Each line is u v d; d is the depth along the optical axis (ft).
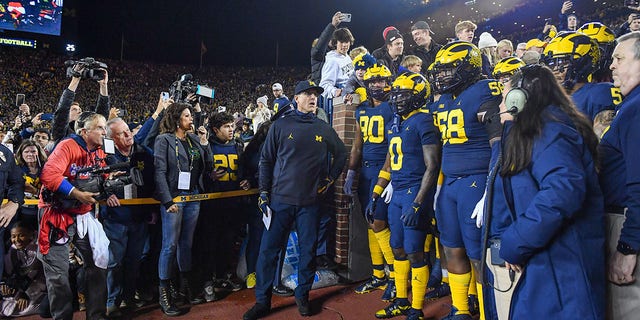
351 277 15.76
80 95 107.14
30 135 19.04
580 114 6.71
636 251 6.09
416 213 11.22
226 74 137.18
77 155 11.36
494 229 7.06
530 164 6.32
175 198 13.35
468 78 10.30
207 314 13.16
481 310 10.11
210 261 14.66
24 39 124.67
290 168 13.15
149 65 132.16
